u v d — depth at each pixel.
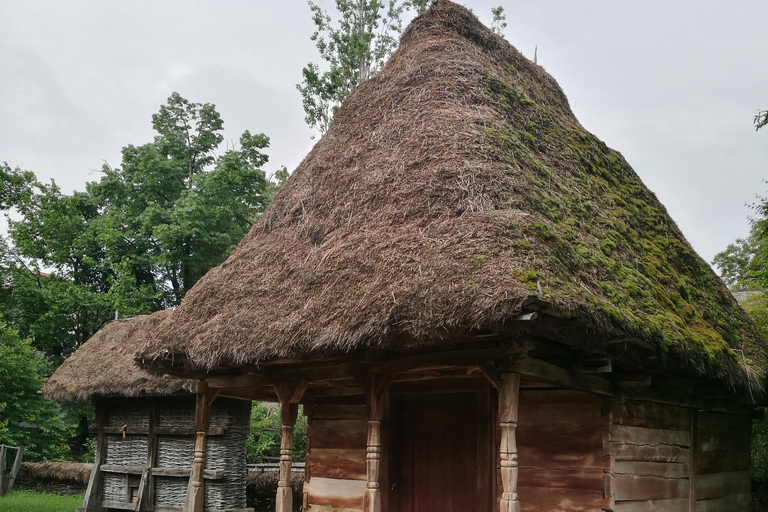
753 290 17.31
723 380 8.13
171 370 8.46
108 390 13.00
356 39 21.69
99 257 27.31
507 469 5.79
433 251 6.14
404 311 5.78
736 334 9.68
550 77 12.04
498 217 6.10
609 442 7.09
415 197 7.06
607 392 7.17
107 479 13.77
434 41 9.76
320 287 7.02
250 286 8.09
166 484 12.67
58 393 13.98
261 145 26.98
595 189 9.22
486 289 5.34
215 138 27.59
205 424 8.88
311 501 9.10
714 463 10.05
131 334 14.45
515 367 5.96
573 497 7.16
